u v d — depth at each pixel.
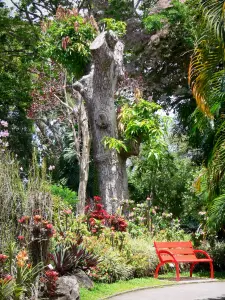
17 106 22.50
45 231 7.07
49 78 18.75
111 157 14.99
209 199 8.63
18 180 7.76
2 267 6.56
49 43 16.02
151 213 14.64
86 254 9.48
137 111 14.91
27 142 22.30
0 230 7.15
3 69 22.58
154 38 19.02
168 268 12.66
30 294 6.67
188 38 17.94
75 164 23.92
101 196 14.94
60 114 19.75
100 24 21.55
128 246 11.54
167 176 21.11
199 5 7.68
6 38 22.33
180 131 19.66
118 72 15.27
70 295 7.37
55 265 8.64
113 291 9.26
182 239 14.16
